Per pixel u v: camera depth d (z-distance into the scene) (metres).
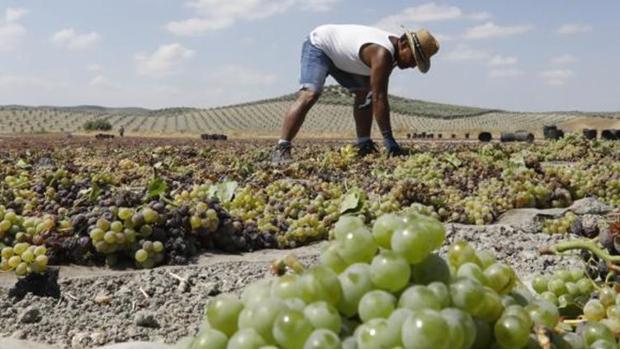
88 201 7.28
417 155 13.70
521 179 10.56
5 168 11.09
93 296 5.21
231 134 102.00
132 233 6.24
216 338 2.09
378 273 2.06
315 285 2.05
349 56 14.43
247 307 2.13
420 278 2.12
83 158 17.73
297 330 1.97
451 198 9.27
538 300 2.47
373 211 8.13
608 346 2.36
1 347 4.00
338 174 12.10
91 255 6.21
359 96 15.06
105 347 3.97
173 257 6.32
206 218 6.74
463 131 112.94
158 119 169.12
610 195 10.55
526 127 145.50
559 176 10.69
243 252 6.99
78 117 172.88
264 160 15.62
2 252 5.55
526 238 7.77
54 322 4.65
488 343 2.13
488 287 2.22
